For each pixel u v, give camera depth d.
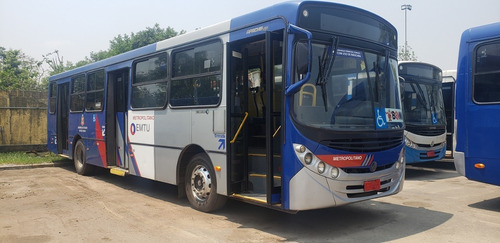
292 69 4.96
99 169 11.12
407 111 10.55
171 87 7.18
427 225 5.71
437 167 12.47
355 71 5.45
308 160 4.85
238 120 6.01
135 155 8.21
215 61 6.20
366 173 5.21
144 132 7.91
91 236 5.33
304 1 5.06
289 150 4.93
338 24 5.34
